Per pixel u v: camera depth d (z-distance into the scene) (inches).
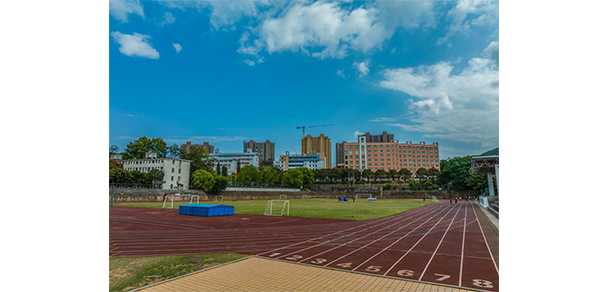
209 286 381.4
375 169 5310.0
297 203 2524.6
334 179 4933.6
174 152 3599.9
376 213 1488.7
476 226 991.0
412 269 458.6
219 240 714.2
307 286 381.7
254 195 3459.6
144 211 1585.9
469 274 433.1
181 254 561.0
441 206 2080.5
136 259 518.9
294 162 7411.4
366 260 513.0
